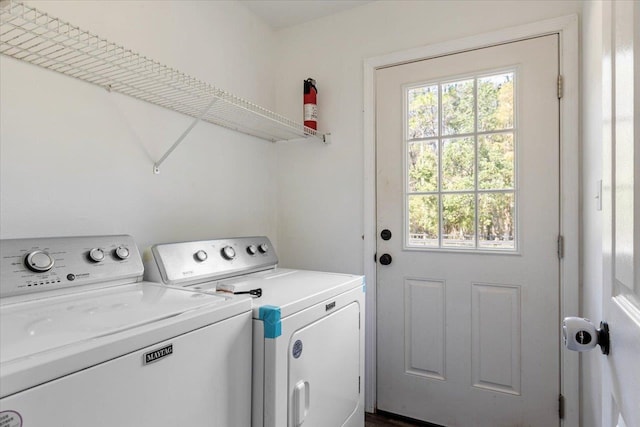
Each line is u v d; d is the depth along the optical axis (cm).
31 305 93
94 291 109
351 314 149
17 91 110
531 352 168
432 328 189
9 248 95
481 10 178
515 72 171
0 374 54
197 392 86
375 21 203
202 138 178
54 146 119
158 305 94
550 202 164
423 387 190
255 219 213
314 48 221
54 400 60
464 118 183
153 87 142
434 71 188
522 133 169
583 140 154
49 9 116
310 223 222
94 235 128
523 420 169
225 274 148
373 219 202
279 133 211
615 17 65
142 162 148
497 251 174
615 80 66
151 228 151
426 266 190
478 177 180
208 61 179
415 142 194
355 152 209
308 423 119
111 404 68
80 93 127
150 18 150
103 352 67
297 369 113
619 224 63
